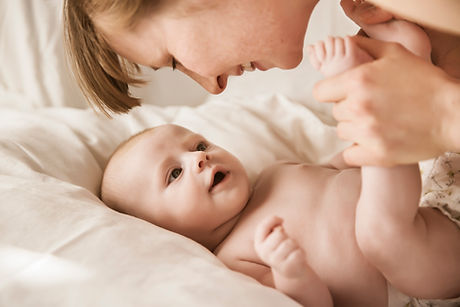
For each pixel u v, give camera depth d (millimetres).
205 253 829
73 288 670
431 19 597
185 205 1129
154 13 791
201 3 762
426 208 873
